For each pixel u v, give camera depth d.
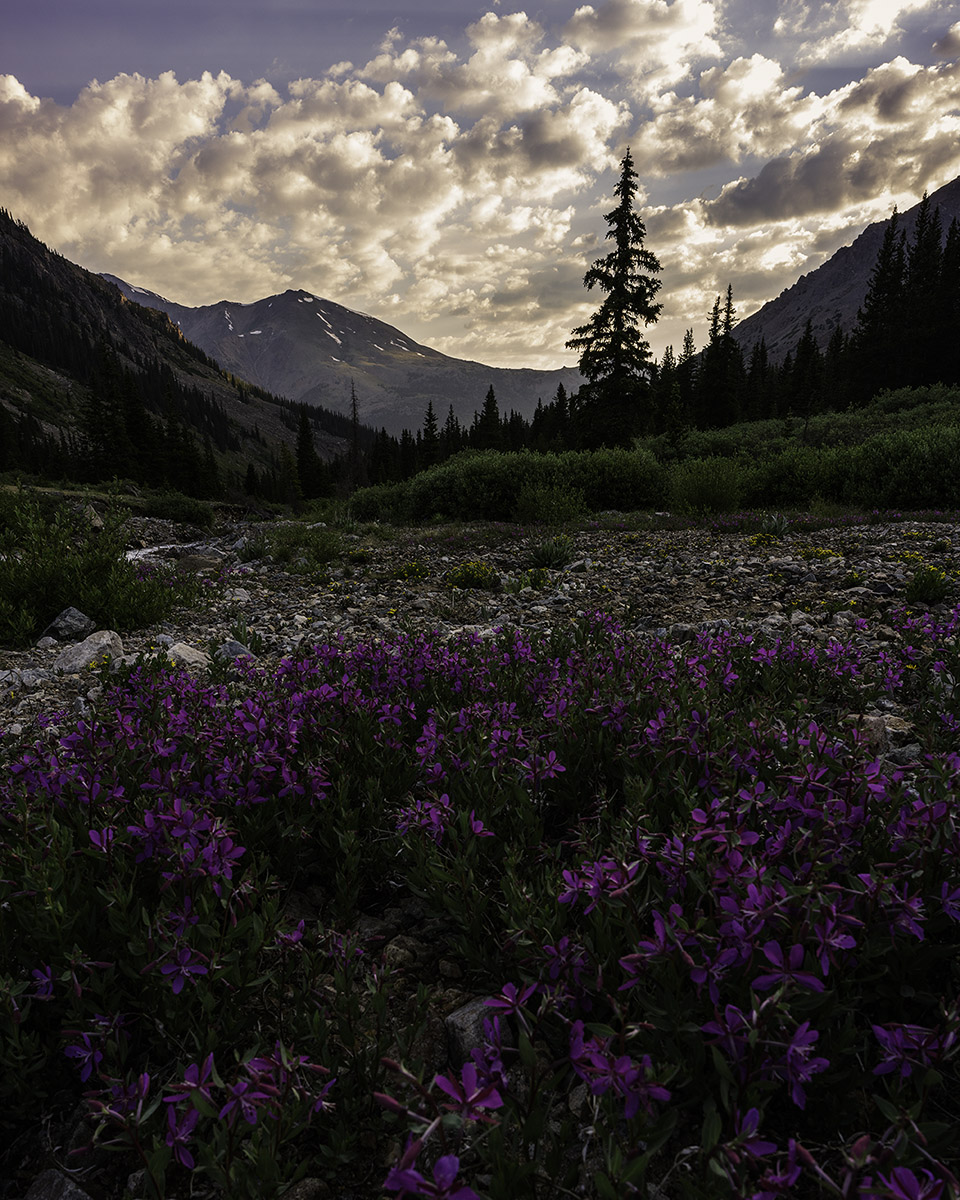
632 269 36.38
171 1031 1.85
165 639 7.80
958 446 17.22
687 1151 1.28
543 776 2.74
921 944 1.89
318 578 13.10
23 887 2.17
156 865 2.30
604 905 1.90
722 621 6.32
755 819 2.22
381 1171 1.68
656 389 37.34
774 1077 1.46
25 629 8.09
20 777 2.65
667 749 2.75
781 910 1.54
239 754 2.88
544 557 12.63
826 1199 1.51
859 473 18.97
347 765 3.21
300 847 2.87
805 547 11.96
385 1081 1.76
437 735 3.09
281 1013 2.01
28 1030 1.98
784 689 4.18
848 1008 1.64
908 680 4.56
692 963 1.47
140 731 3.10
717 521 16.12
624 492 21.83
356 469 113.31
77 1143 1.79
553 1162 1.39
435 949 2.46
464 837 2.40
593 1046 1.36
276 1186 1.41
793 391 88.00
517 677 4.19
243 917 2.04
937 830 1.87
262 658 6.96
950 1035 1.38
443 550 15.82
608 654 4.28
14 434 105.69
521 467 22.41
